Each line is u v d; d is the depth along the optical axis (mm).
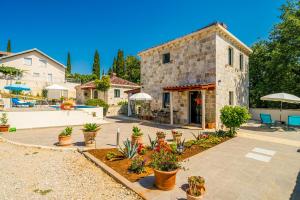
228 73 15984
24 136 11141
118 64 55312
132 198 4574
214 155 7609
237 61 17594
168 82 17922
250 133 12344
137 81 50469
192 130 13523
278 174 5879
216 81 14203
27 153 7945
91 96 29172
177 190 4816
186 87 14258
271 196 4617
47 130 13375
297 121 13852
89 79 47875
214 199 4445
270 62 18609
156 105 19172
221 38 15008
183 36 16047
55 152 8109
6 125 12562
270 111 19359
